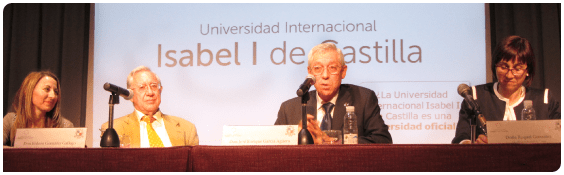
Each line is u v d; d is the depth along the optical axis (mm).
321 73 3365
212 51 3459
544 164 1474
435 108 3311
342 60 3377
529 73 3268
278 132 1705
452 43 3332
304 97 1792
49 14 3561
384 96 3338
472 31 3324
